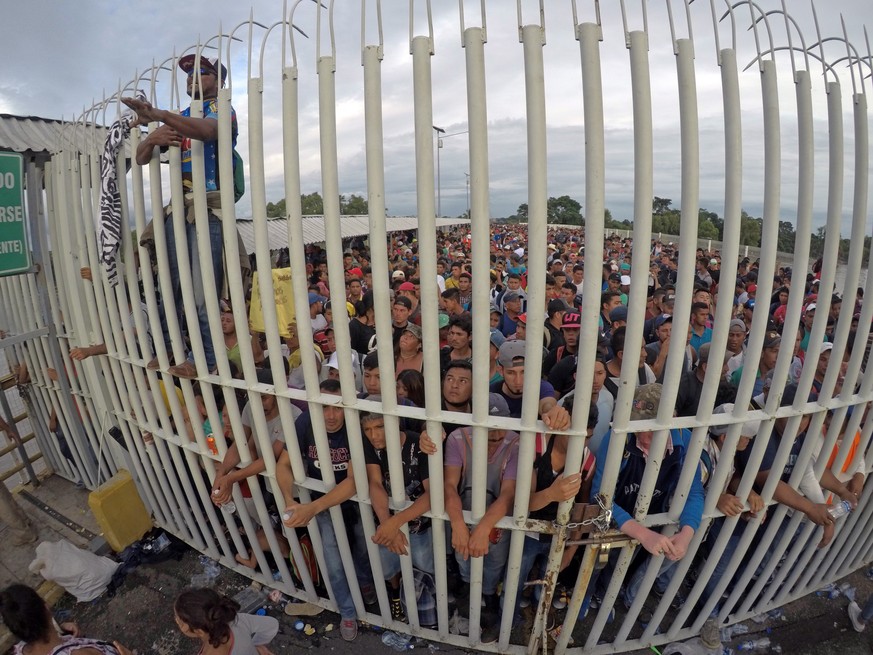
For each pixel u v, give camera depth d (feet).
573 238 69.92
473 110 5.87
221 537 11.62
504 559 9.40
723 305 6.56
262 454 9.30
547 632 9.84
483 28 5.78
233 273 7.93
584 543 8.02
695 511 8.03
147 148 7.85
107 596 11.68
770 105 6.09
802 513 8.82
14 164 11.35
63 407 14.01
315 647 10.32
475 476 7.75
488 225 6.19
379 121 6.35
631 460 8.38
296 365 14.33
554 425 7.04
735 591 9.91
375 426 8.39
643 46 5.75
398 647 10.21
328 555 9.84
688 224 6.20
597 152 5.82
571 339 13.29
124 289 9.95
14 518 12.69
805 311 14.96
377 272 6.81
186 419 10.92
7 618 7.40
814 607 10.83
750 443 8.58
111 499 12.44
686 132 5.97
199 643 10.56
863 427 9.07
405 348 13.87
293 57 6.68
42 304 12.91
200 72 8.30
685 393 10.50
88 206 9.84
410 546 9.38
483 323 6.58
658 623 9.75
